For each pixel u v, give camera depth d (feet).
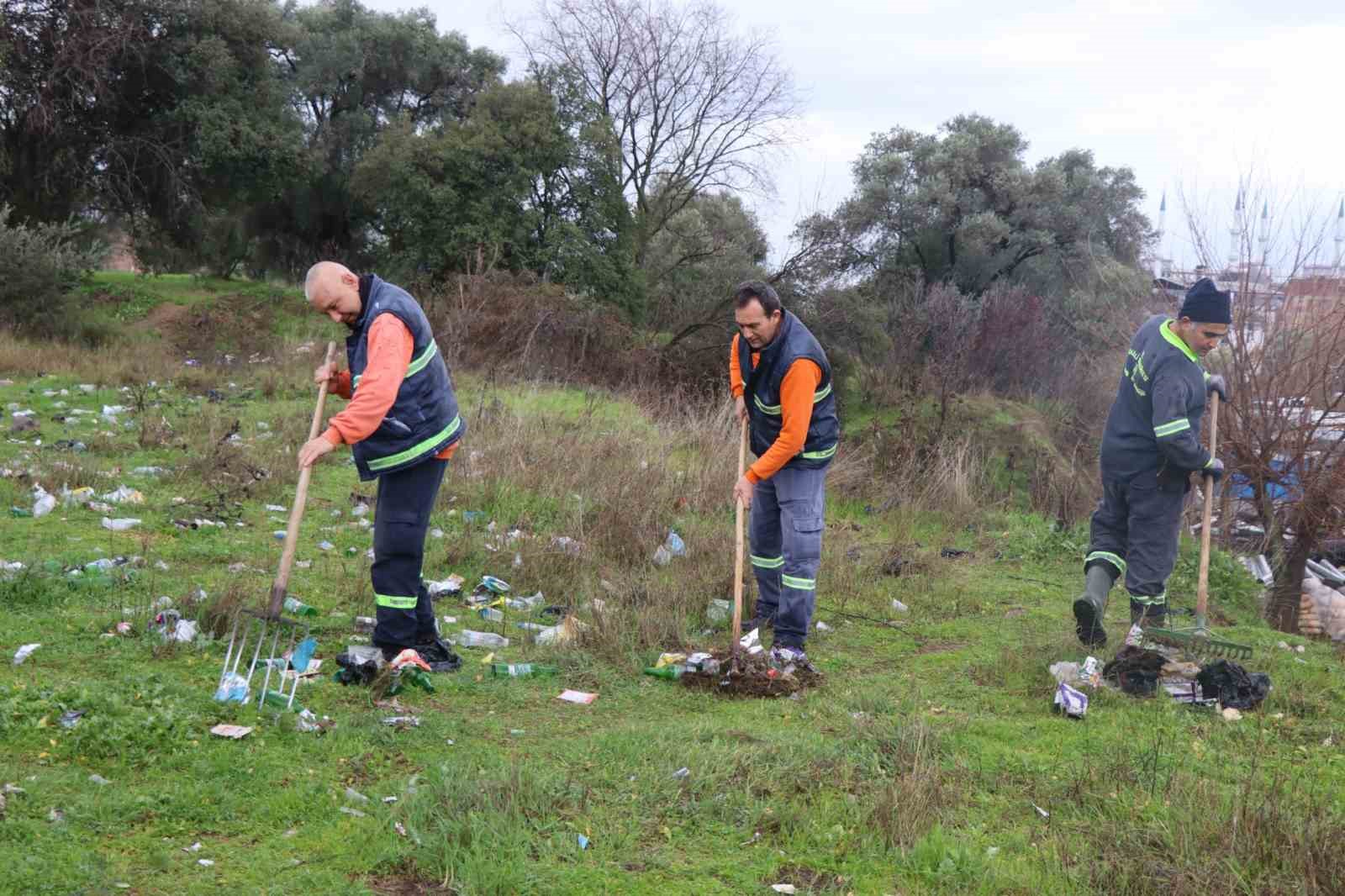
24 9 83.92
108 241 97.50
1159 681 18.57
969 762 14.38
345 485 30.27
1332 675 19.81
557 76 92.27
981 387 62.90
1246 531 32.78
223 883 10.21
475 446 34.40
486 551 24.30
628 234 91.30
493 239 84.23
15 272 64.03
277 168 93.66
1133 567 20.71
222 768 12.46
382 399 14.98
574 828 11.85
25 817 10.96
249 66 95.20
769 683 17.26
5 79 81.97
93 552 21.06
